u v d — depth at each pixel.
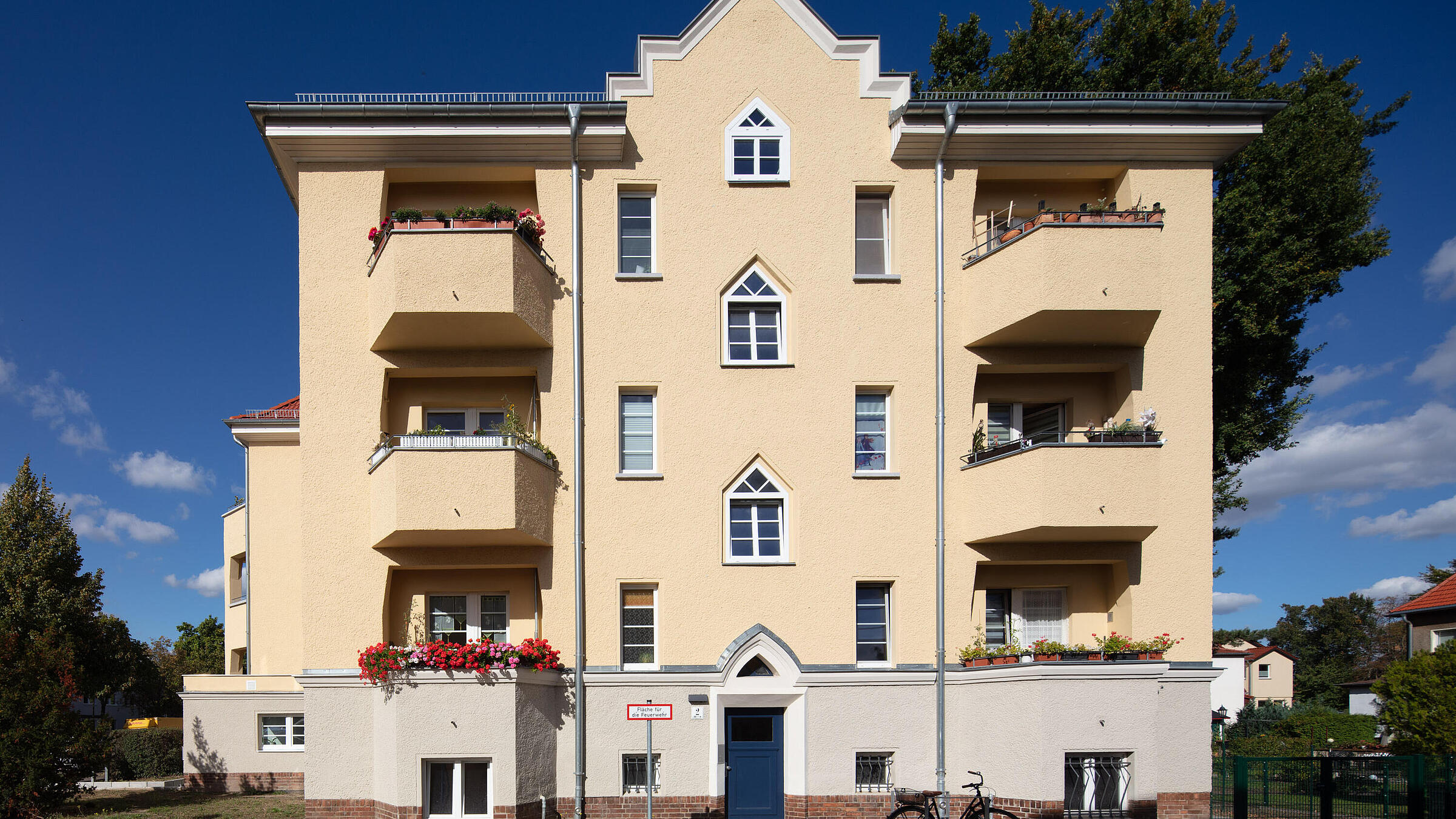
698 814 14.31
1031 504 14.03
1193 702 14.82
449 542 14.29
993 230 15.66
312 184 15.12
